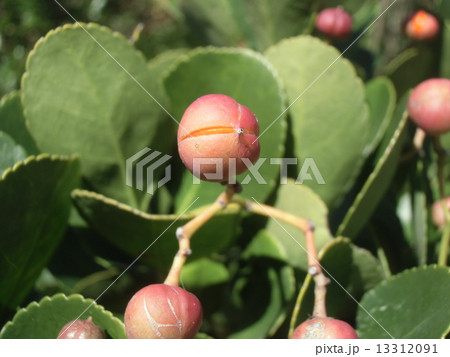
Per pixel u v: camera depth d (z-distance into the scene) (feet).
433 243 0.39
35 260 0.35
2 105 0.37
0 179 0.32
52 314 0.31
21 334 0.31
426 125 0.36
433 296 0.33
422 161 0.38
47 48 0.35
